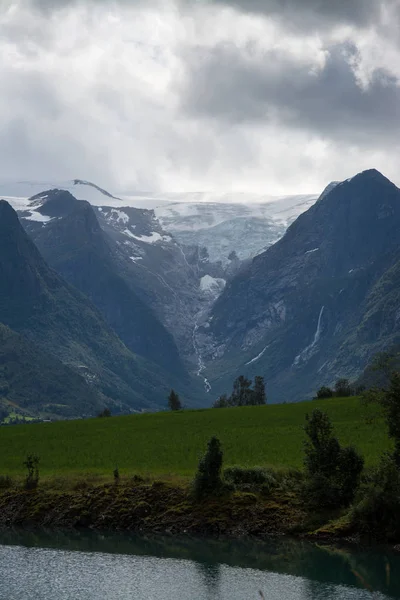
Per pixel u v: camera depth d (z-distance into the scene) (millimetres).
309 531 65562
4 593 53406
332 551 61344
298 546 63031
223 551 62531
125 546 64625
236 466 74250
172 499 72188
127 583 55312
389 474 65125
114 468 85125
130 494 73812
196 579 56094
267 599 51938
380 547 62062
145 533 68750
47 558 61375
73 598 52500
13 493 77750
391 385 69125
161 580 55906
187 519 69250
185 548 63625
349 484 68000
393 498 63688
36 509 74438
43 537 68250
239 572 57438
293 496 69938
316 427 70062
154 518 70438
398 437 68625
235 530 67000
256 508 68688
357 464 68250
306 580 55531
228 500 70062
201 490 71562
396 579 55156
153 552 62656
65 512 73250
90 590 54031
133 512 71375
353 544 62875
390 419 69000
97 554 62438
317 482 68250
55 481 78875
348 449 68812
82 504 73688
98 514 72375
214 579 56031
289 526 66312
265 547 63125
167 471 80688
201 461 72000
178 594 53125
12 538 68062
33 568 58812
